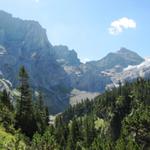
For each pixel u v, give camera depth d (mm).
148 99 156375
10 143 63781
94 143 109000
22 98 108500
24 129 102000
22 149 63219
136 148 88750
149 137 93938
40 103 141625
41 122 117250
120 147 90875
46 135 67438
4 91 116250
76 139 139000
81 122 167500
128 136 97750
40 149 64250
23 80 110375
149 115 98062
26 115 105750
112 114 159125
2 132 77250
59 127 150500
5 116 97000
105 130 158000
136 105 149250
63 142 131625
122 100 162125
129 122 99188
